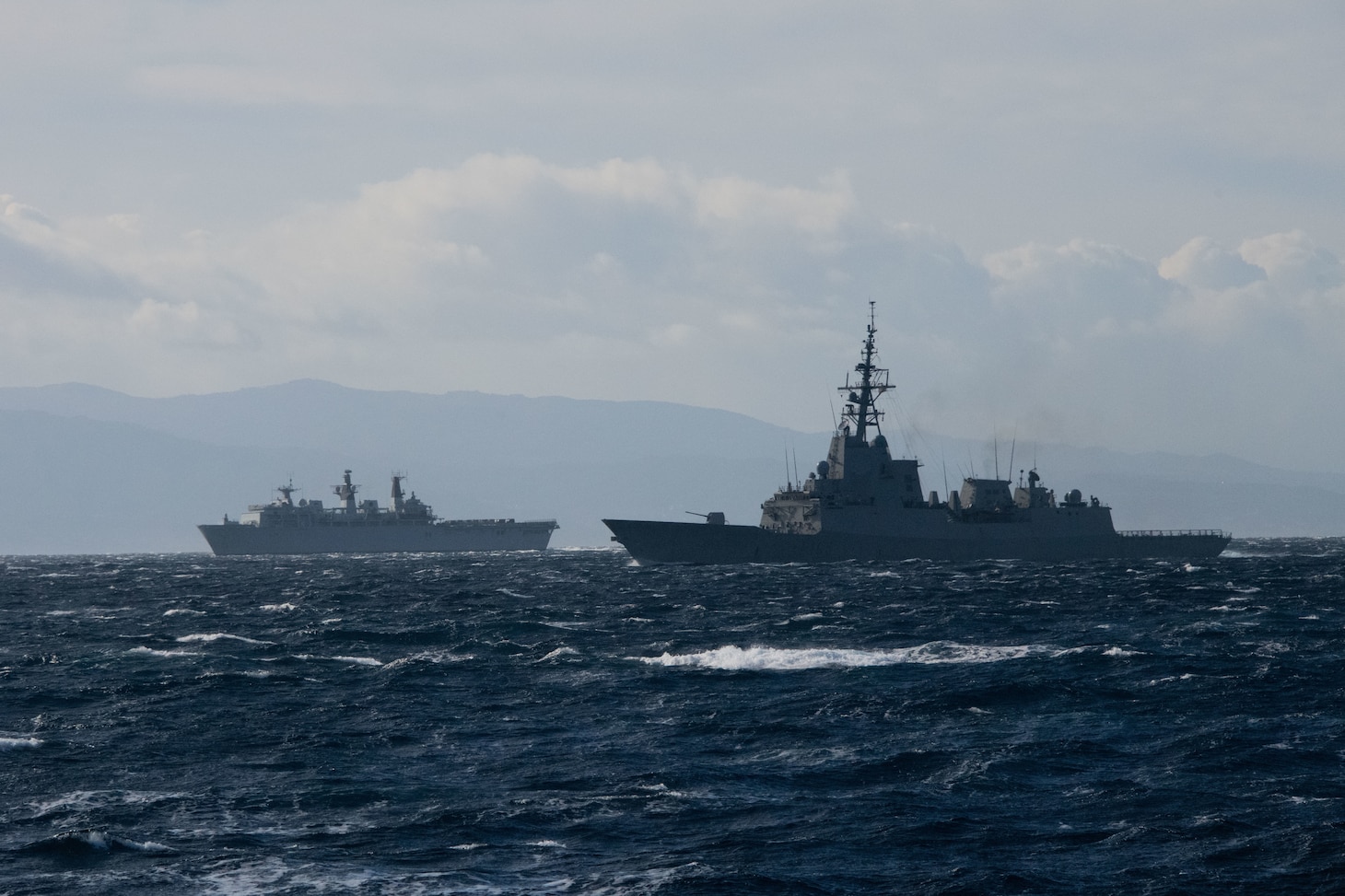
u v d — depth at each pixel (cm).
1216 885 8912
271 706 15762
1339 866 9169
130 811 10869
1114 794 11112
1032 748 12706
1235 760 12138
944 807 10812
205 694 16638
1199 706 14738
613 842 9975
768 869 9275
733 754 12775
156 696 16500
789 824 10356
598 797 11188
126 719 14938
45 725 14600
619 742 13400
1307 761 12125
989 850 9675
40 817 10738
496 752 13012
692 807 10869
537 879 9150
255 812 10875
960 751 12706
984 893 8806
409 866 9456
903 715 14550
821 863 9425
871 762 12319
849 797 11150
